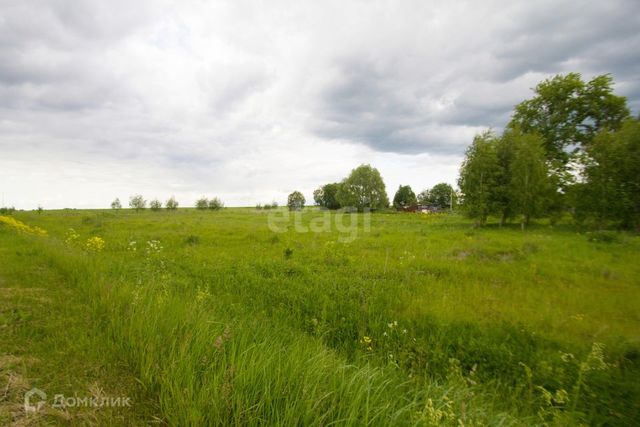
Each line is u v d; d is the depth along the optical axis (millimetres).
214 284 7445
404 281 7957
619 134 19047
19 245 10305
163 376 2736
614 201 18422
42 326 3900
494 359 4422
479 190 23953
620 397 3615
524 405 3432
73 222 26328
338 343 4898
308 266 9438
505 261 10672
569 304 6500
